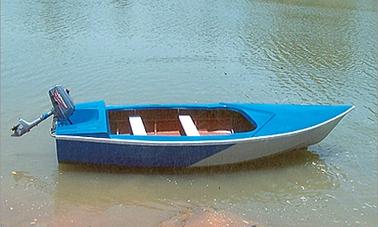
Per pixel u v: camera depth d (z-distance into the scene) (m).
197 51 27.64
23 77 22.36
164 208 12.77
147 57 26.16
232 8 39.44
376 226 12.10
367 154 15.70
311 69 24.98
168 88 21.67
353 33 32.56
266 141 14.23
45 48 27.17
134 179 14.01
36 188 13.44
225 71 24.27
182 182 13.94
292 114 15.02
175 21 34.91
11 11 36.19
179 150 13.91
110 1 41.38
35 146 15.73
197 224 11.84
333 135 16.92
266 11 38.50
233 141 13.94
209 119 15.82
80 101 19.97
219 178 14.17
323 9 39.59
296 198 13.37
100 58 25.69
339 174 14.54
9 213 12.20
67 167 14.44
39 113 18.38
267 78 23.44
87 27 32.50
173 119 15.80
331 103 20.52
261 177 14.27
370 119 18.45
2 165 14.56
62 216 12.21
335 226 12.08
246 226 11.85
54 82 21.86
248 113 15.18
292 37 31.27
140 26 33.28
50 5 38.78
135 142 13.70
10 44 27.67
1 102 19.33
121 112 15.44
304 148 15.46
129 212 12.51
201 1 42.09
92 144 13.73
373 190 13.75
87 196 13.20
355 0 42.91
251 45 29.20
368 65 25.86
